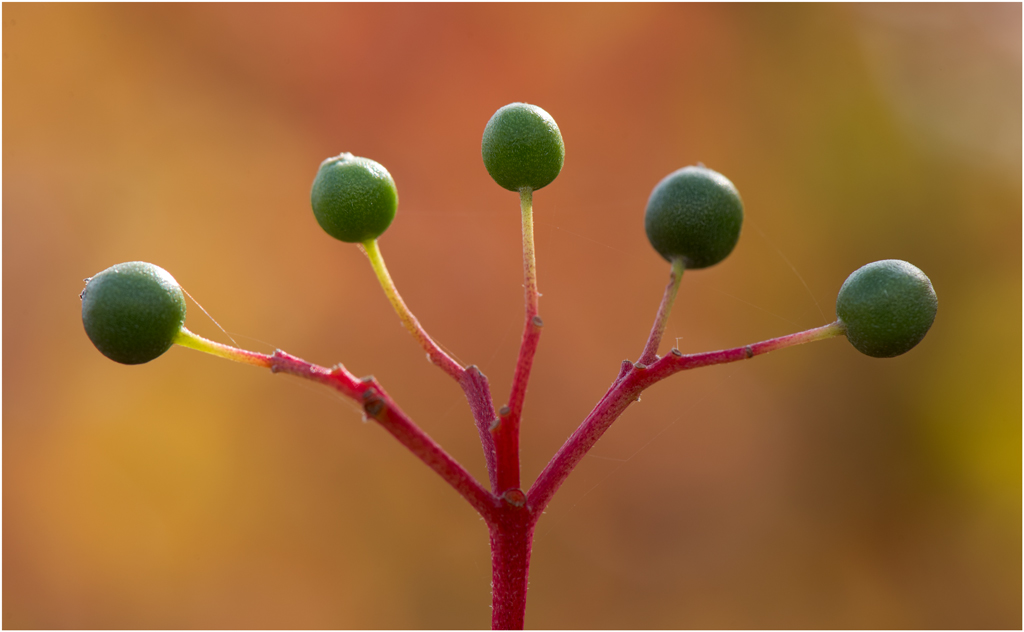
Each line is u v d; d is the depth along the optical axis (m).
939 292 0.34
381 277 0.19
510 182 0.19
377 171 0.19
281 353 0.19
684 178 0.19
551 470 0.19
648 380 0.19
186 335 0.19
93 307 0.19
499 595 0.18
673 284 0.19
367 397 0.18
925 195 0.35
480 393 0.19
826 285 0.35
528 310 0.19
